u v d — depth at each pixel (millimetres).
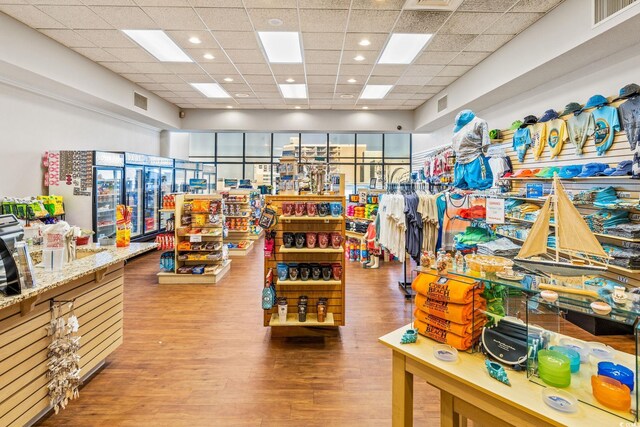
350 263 6914
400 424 1594
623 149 3352
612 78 3750
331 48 5305
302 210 3412
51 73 4988
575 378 1275
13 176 5086
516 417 1198
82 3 4031
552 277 1465
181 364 2877
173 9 4160
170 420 2174
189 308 4254
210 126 9508
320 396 2441
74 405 2318
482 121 2945
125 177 6777
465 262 1678
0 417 1819
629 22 3039
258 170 11719
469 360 1448
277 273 3424
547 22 4066
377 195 6887
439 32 4676
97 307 2686
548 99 4824
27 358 1986
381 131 9695
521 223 4309
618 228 3105
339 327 3701
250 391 2496
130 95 7027
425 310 1655
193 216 5465
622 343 2100
